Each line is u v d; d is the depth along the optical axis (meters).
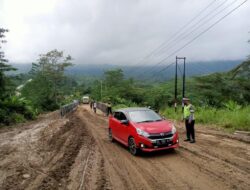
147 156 9.71
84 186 6.77
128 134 10.39
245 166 7.95
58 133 15.51
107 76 94.69
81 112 39.88
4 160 9.48
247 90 37.66
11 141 13.33
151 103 44.97
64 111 31.53
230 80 38.84
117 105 50.91
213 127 15.86
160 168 8.12
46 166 8.62
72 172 7.94
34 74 60.59
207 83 39.22
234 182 6.67
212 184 6.59
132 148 10.14
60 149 11.13
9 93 31.36
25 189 6.65
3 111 23.50
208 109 22.02
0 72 29.06
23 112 27.89
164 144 9.52
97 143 12.52
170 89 45.31
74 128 18.03
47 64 62.16
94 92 97.88
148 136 9.45
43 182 7.11
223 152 9.70
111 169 8.17
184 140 12.10
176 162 8.69
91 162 9.02
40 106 49.47
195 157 9.17
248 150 9.89
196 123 18.23
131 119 10.64
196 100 35.81
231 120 15.89
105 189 6.52
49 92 55.28
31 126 19.98
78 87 146.12
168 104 42.34
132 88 64.56
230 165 8.09
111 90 70.25
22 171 8.11
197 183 6.71
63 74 63.59
